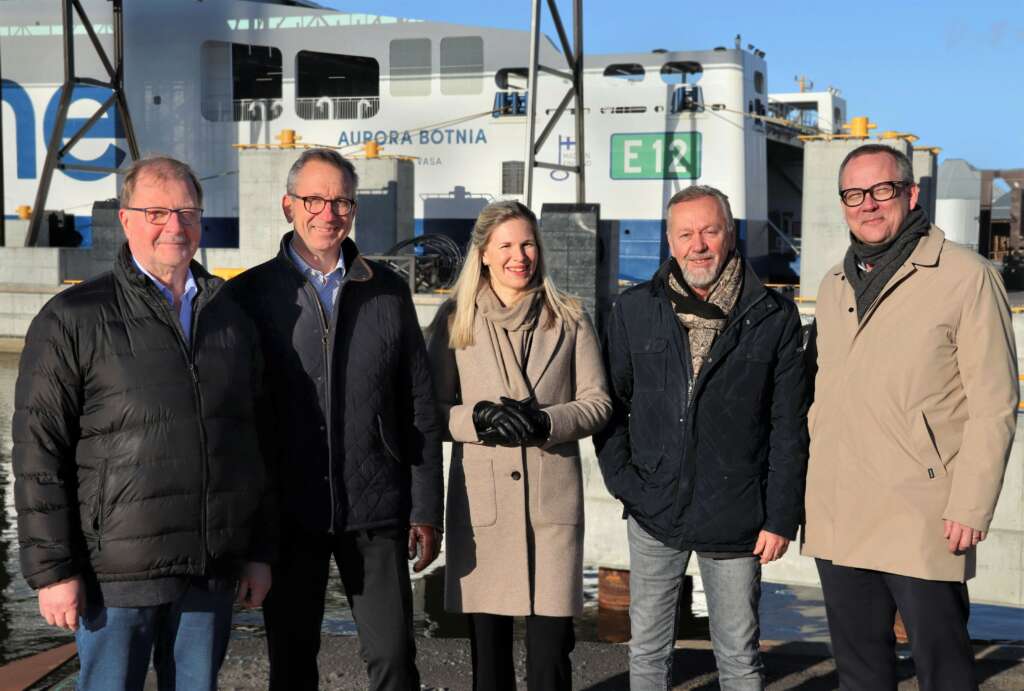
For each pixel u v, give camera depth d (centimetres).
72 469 246
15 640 600
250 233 2336
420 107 2492
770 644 414
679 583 312
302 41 2534
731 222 299
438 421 309
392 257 2027
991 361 271
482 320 316
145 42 2600
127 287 249
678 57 2341
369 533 292
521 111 2442
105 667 247
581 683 375
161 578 245
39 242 2689
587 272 1645
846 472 288
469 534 313
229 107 2597
